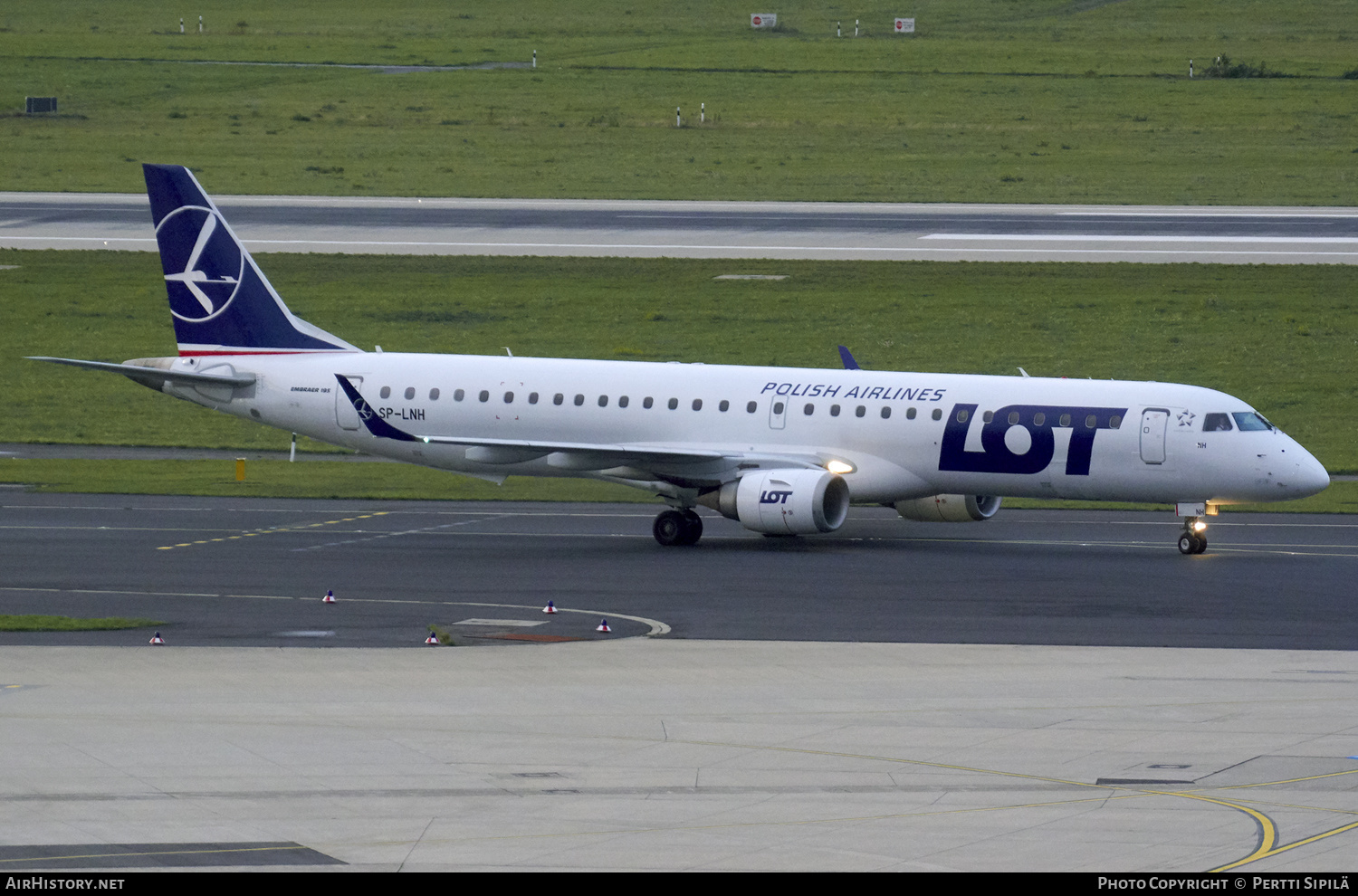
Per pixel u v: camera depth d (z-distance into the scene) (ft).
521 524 645.51
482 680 348.79
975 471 592.19
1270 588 489.26
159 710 317.01
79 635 407.03
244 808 249.96
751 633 415.64
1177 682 348.79
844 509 596.70
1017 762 279.69
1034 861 223.10
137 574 511.40
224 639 403.54
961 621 433.07
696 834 236.84
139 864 221.66
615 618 437.99
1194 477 565.53
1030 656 379.96
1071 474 580.30
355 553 561.02
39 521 632.38
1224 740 294.05
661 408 631.15
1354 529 636.07
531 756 283.38
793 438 612.70
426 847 230.07
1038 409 586.45
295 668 361.10
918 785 265.13
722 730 302.25
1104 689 340.59
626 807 251.39
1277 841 232.32
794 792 260.62
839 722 309.01
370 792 259.60
